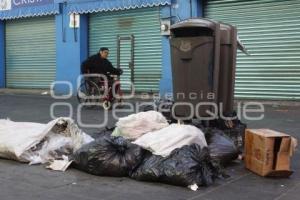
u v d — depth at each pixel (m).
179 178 5.34
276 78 13.70
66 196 5.06
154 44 16.19
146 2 15.69
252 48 14.09
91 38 18.03
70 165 6.21
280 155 5.70
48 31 19.39
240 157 6.69
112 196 5.06
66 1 18.11
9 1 20.31
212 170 5.64
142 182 5.58
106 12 17.45
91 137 7.20
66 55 18.34
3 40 21.31
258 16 13.93
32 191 5.24
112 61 17.50
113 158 5.79
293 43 13.31
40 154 6.52
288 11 13.34
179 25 7.07
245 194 5.14
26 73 20.59
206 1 14.94
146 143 5.89
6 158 6.72
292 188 5.36
